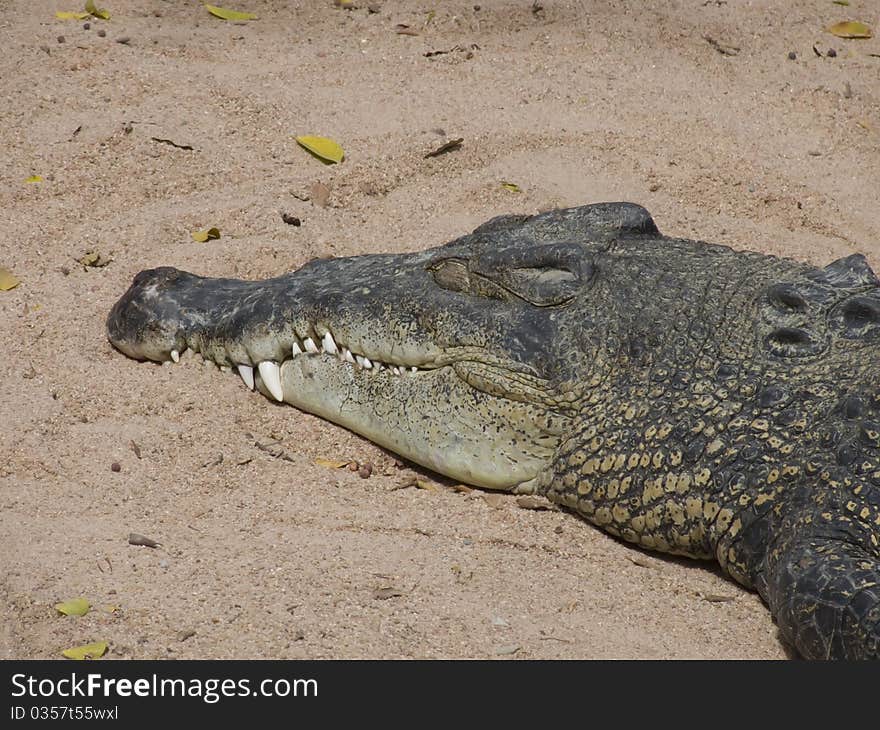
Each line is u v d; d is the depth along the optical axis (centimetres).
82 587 951
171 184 1575
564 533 1084
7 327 1305
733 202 1641
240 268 1438
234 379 1258
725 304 1079
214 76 1795
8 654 883
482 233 1209
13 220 1480
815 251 1554
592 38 1975
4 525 1023
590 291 1108
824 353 1030
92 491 1083
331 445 1196
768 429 1005
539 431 1099
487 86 1838
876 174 1731
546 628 949
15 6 1914
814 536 946
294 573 988
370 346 1168
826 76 1939
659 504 1038
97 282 1398
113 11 1936
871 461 955
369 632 925
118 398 1212
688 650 938
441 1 2042
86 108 1689
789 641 931
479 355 1114
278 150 1661
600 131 1753
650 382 1057
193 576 976
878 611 874
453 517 1098
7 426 1147
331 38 1933
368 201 1595
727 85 1897
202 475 1123
